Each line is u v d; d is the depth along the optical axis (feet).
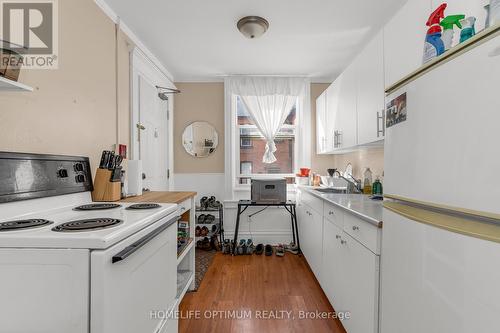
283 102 11.19
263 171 11.73
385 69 5.30
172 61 9.44
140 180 6.42
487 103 1.99
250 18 6.56
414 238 2.82
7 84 3.04
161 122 9.77
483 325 1.97
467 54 2.17
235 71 10.46
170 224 4.06
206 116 11.34
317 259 7.48
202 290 7.15
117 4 6.12
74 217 3.52
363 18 6.66
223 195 11.41
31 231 2.62
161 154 9.79
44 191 3.95
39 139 4.18
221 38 7.74
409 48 4.50
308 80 11.07
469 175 2.15
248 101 11.13
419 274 2.73
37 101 4.16
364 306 4.33
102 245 2.38
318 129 10.79
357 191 8.31
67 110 4.83
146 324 3.28
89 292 2.36
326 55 8.89
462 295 2.15
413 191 2.92
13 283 2.38
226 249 10.02
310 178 10.86
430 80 2.63
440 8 3.12
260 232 11.19
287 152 11.75
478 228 2.09
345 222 5.30
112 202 5.10
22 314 2.38
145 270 3.25
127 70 7.22
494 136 1.94
